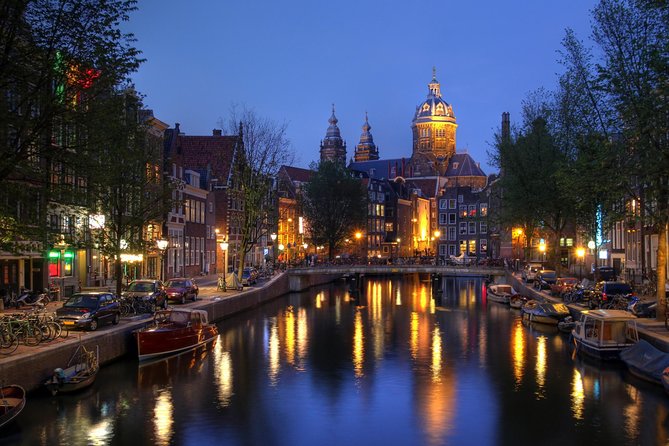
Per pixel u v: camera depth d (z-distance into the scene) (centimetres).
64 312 2927
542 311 4612
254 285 6166
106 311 3067
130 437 2097
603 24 3406
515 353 3488
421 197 15325
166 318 3428
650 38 3319
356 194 9425
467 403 2514
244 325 4544
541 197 5619
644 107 3136
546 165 5516
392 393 2658
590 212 5150
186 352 3362
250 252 8588
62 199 2530
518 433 2170
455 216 13125
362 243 12450
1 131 2298
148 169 3834
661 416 2302
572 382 2786
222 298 4716
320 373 3005
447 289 8362
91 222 3759
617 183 3288
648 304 3512
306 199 9806
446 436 2153
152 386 2695
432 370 3078
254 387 2733
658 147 3159
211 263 7469
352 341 3906
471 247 12988
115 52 2503
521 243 9800
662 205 3250
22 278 3759
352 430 2208
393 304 6262
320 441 2102
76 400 2447
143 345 3044
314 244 9594
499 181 6406
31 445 2003
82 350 2647
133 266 4994
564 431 2181
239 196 6012
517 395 2612
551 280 5781
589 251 7531
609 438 2109
